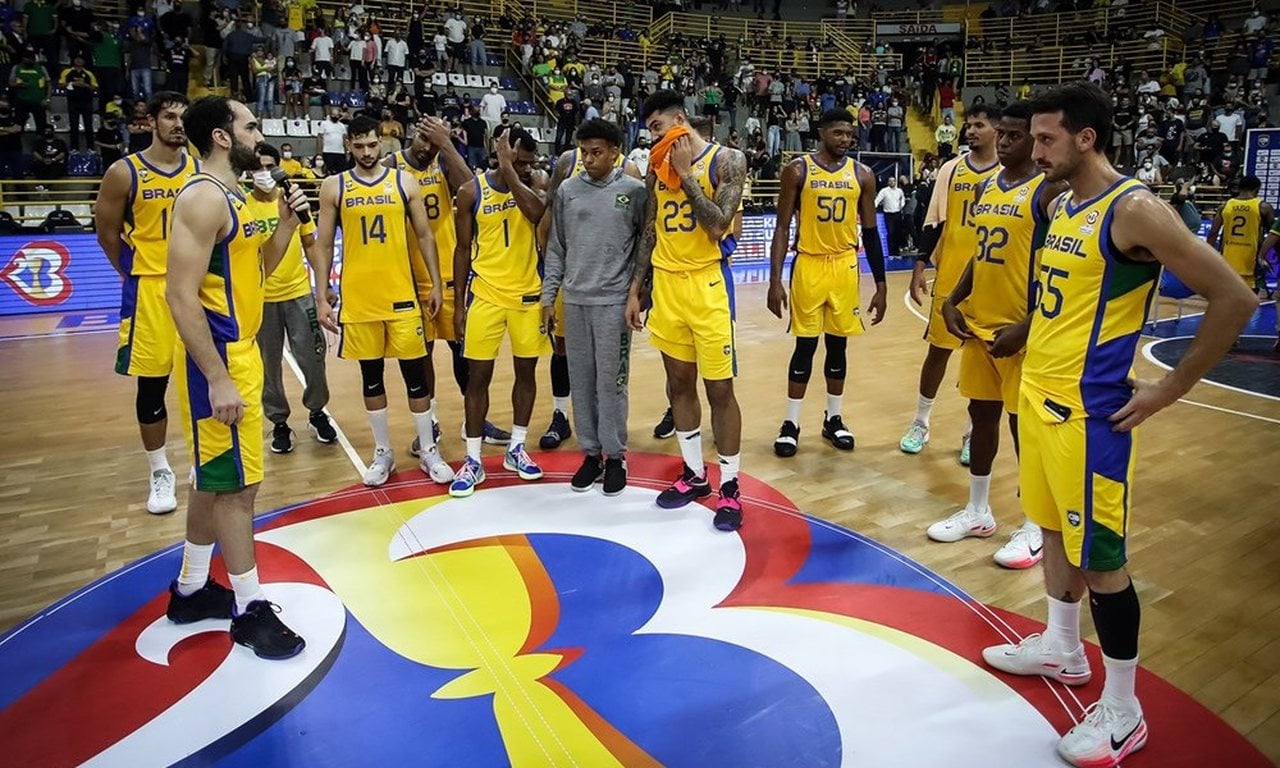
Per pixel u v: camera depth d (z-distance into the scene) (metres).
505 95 16.84
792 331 4.81
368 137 4.02
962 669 2.73
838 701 2.56
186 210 2.52
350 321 4.17
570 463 4.68
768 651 2.83
